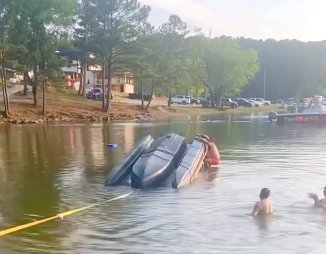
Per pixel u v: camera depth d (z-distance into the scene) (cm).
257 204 1245
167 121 5472
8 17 5138
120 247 1007
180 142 1856
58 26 5550
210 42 9256
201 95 12544
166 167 1639
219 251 977
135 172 1588
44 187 1609
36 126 4534
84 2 6178
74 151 2581
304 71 13788
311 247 995
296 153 2442
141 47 6222
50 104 6050
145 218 1212
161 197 1428
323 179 1723
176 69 7519
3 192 1540
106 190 1538
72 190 1552
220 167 1972
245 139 3250
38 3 5212
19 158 2311
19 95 6431
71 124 4872
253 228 1120
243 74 9412
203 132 3869
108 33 6172
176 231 1107
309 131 3991
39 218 1232
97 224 1170
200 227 1134
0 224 1181
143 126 4581
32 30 5341
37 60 5316
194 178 1697
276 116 5272
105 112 6166
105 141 3119
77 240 1054
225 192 1494
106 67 6744
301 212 1252
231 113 7794
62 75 5609
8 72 5881
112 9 6050
